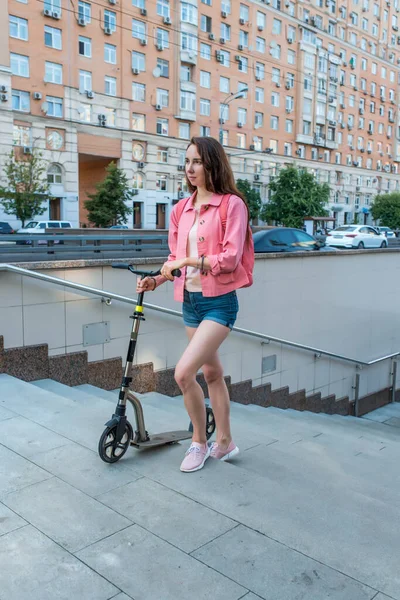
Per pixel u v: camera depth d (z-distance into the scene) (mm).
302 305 8773
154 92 37656
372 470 4633
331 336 9570
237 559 2092
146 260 6203
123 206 34094
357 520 2445
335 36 53375
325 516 2467
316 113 51656
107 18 34406
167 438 3270
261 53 45156
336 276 9445
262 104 46094
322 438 5848
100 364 5785
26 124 31391
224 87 42500
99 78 34469
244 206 2838
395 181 65438
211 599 1858
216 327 2857
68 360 5484
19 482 2711
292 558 2111
